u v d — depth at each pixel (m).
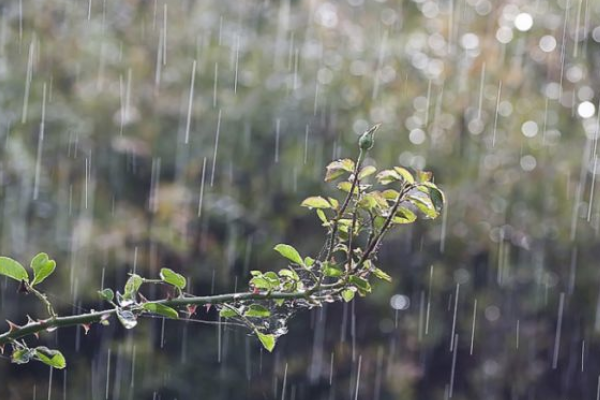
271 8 11.59
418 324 10.91
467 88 11.12
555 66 11.33
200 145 10.40
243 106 10.52
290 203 10.21
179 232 9.72
